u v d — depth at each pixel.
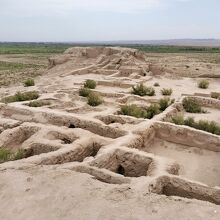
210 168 11.63
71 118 14.02
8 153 10.61
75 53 40.59
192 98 20.34
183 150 13.06
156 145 13.54
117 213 6.43
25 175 8.12
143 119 14.59
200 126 14.85
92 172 8.70
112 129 13.07
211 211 6.52
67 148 10.45
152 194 7.15
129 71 33.09
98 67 35.66
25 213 6.69
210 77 35.94
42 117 14.63
